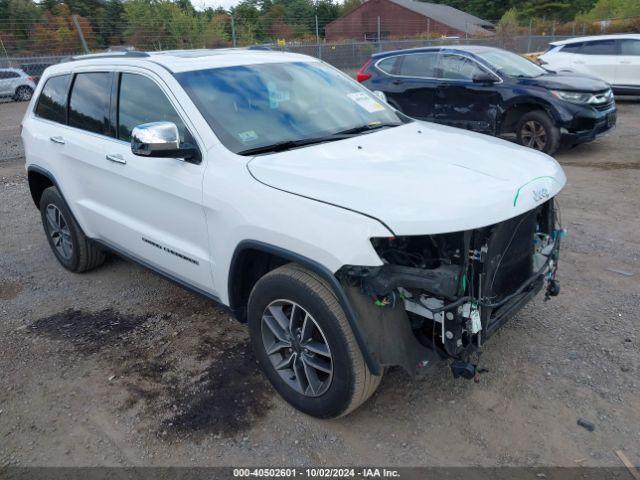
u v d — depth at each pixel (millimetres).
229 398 3307
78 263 5023
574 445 2824
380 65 10367
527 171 3023
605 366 3424
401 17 50500
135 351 3848
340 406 2875
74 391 3447
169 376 3545
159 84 3625
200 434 3037
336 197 2705
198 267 3488
